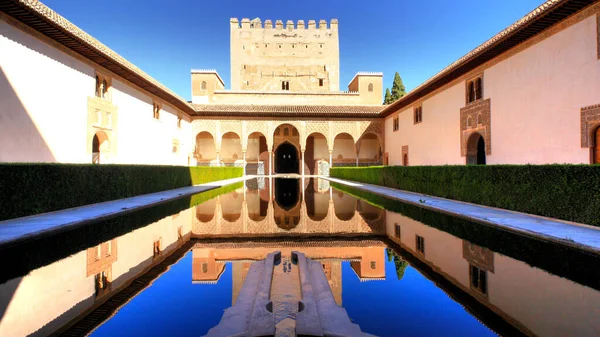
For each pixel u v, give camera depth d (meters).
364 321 2.43
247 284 3.07
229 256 4.23
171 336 2.21
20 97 8.40
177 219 6.98
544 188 6.14
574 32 8.03
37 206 6.40
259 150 25.64
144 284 3.23
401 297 2.88
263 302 2.51
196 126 22.80
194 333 2.26
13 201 5.89
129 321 2.46
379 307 2.68
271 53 31.50
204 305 2.75
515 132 10.09
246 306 2.59
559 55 8.48
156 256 4.22
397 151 20.55
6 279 3.37
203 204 9.44
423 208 8.16
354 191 13.46
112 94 12.59
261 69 31.33
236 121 23.00
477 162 13.16
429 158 15.98
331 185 16.70
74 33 9.05
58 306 2.73
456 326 2.33
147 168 10.94
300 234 5.55
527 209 6.52
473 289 3.06
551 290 3.03
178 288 3.13
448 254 4.25
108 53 10.77
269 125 23.12
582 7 7.72
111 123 12.51
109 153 12.42
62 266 3.78
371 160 26.03
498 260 3.95
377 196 11.37
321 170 25.91
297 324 2.16
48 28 8.78
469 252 4.32
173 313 2.60
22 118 8.46
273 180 20.70
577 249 4.24
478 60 11.47
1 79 7.88
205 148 25.41
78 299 2.87
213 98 26.08
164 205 8.82
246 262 3.96
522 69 9.77
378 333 2.24
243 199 10.78
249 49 31.41
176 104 19.09
